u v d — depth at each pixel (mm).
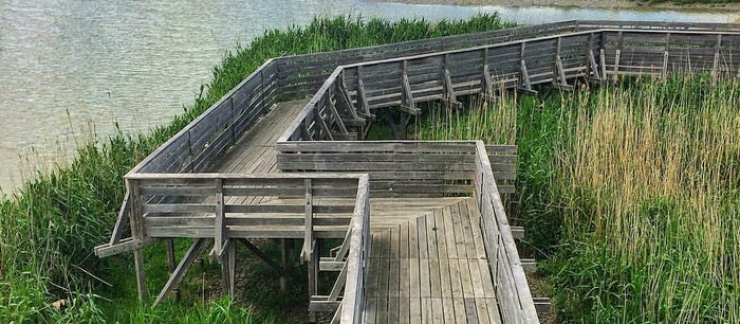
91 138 11461
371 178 8195
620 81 14789
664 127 10672
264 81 12297
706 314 6672
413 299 6191
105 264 8508
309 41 17281
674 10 34000
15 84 17656
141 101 16328
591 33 14961
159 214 7758
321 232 7406
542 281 8570
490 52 13617
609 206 8547
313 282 7535
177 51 21641
